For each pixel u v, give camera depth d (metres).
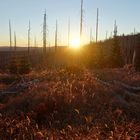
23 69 45.09
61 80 20.52
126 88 22.34
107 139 10.55
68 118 13.27
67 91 16.83
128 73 31.59
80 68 23.83
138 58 45.22
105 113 14.05
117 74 30.33
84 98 15.73
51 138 10.58
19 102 15.87
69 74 22.70
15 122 12.61
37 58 87.75
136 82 26.08
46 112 13.73
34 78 24.42
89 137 10.53
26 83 22.05
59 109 14.22
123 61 54.25
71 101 15.09
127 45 74.19
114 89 19.17
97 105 15.08
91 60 54.91
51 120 13.09
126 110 15.18
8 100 17.88
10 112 14.34
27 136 11.10
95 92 17.09
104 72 31.81
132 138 11.00
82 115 13.64
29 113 13.45
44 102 14.97
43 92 16.50
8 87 23.41
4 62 85.75
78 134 11.05
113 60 53.66
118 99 16.86
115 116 13.94
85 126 12.09
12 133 11.48
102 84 20.06
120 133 11.26
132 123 12.66
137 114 14.88
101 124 12.46
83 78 20.73
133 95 18.83
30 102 15.56
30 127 11.98
